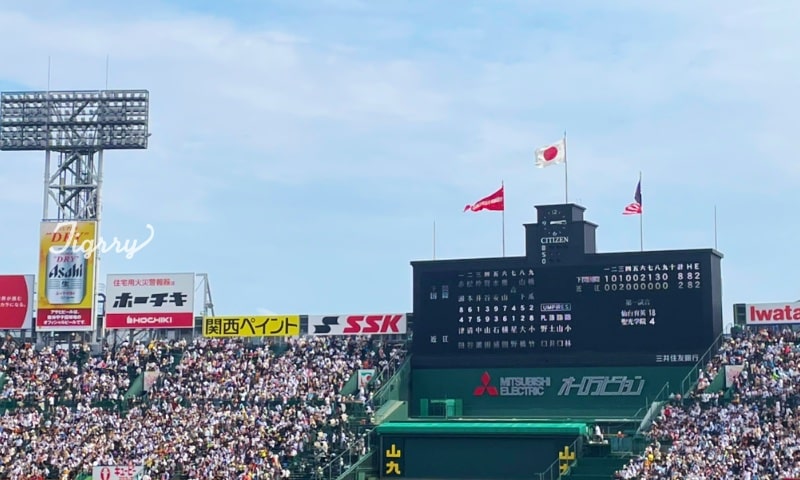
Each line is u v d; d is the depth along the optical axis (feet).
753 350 338.34
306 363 379.96
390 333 383.65
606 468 316.81
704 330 336.90
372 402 354.95
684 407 327.06
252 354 386.93
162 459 345.51
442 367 358.64
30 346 400.06
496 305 355.15
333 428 350.43
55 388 383.04
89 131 409.90
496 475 330.13
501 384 352.08
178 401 371.15
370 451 341.41
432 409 355.97
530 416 347.77
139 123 406.82
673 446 312.09
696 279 339.16
